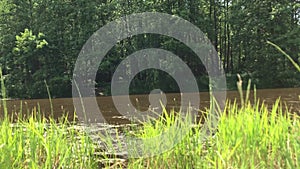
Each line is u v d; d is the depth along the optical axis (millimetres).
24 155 3334
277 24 29094
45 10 31484
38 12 31891
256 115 3273
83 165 3539
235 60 31891
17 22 31969
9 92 28969
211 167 3062
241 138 2902
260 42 29875
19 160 3041
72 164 3434
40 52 29391
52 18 30906
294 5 29172
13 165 2912
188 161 3328
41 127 3689
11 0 31875
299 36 27578
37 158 3252
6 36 30656
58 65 29766
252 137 2992
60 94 27656
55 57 29891
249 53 30047
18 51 29047
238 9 30766
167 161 3344
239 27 30828
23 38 29078
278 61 28109
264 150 3023
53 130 3779
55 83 27734
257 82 27375
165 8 30703
